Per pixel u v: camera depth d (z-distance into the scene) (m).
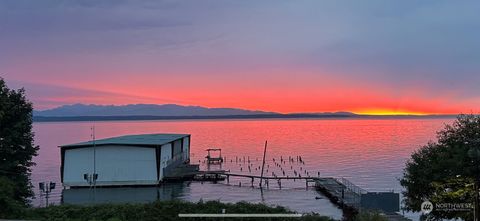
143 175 72.38
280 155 125.06
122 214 26.33
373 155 118.88
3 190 25.25
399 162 101.69
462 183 27.47
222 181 79.69
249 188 71.44
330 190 61.03
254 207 27.64
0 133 35.50
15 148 37.28
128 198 61.06
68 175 71.12
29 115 38.62
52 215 26.17
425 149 32.41
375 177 79.38
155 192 66.81
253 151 138.62
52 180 78.38
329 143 164.88
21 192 35.75
